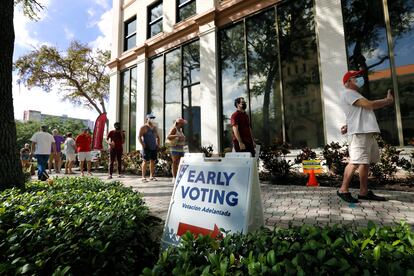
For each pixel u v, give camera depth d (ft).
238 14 30.94
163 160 31.89
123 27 48.49
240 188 7.89
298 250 4.66
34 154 27.76
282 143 22.09
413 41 20.25
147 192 18.85
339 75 22.85
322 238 5.24
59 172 40.32
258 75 29.04
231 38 31.76
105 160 42.70
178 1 39.04
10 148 14.93
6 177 14.52
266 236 5.56
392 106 20.68
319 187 18.10
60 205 9.88
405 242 5.04
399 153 18.31
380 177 18.04
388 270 3.84
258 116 28.58
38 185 16.48
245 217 7.41
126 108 45.78
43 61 66.90
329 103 23.16
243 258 4.76
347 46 23.11
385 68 21.25
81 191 13.23
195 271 4.42
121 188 15.37
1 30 15.31
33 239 6.14
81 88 72.74
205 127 32.09
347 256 4.38
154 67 41.42
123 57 46.11
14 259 5.42
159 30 41.88
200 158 9.26
